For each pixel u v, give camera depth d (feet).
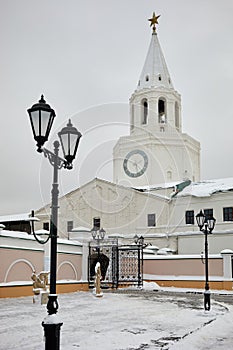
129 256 78.84
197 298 55.01
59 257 63.31
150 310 40.19
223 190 96.84
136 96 122.93
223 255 74.23
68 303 46.88
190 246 96.37
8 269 52.95
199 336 26.78
